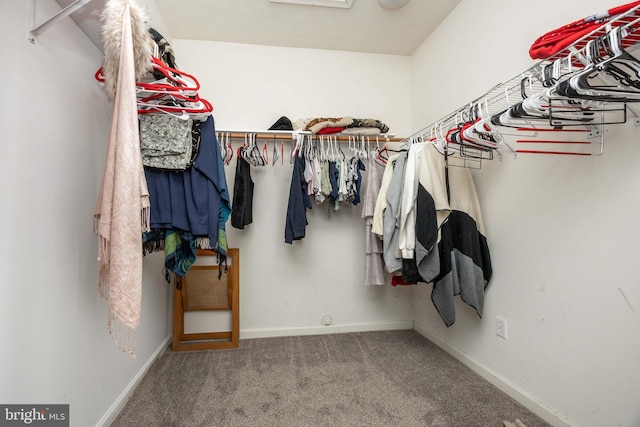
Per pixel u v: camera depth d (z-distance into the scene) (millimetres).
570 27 896
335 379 1588
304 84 2299
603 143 1025
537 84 1265
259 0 1797
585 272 1082
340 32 2121
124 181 826
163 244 1337
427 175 1470
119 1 870
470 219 1528
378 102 2400
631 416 942
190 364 1755
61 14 857
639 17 751
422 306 2262
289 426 1233
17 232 818
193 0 1798
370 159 2072
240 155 1940
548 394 1229
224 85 2201
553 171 1211
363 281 2332
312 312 2270
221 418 1276
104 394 1220
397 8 1871
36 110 895
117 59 905
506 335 1448
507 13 1450
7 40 792
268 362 1786
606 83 1034
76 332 1062
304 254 2256
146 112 1172
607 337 1010
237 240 2174
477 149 1440
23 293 834
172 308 2084
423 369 1693
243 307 2188
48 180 942
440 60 2027
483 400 1392
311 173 1941
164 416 1286
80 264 1094
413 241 1502
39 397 882
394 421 1260
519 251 1374
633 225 936
